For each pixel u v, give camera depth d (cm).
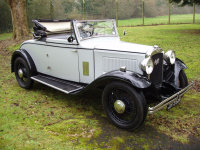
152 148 252
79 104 386
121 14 2459
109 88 292
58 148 250
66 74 394
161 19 2342
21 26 1144
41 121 319
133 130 294
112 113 306
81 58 358
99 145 258
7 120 319
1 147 249
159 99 293
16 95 429
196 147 254
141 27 1553
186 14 3250
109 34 417
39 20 437
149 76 296
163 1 3105
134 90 265
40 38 423
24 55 444
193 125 305
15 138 269
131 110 287
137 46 322
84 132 288
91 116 338
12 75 577
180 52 704
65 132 287
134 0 2578
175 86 345
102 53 330
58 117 334
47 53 415
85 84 371
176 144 260
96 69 344
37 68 451
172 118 327
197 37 948
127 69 310
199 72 529
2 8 1775
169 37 983
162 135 281
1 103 385
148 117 333
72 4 1905
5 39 1245
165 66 361
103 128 300
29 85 452
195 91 436
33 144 256
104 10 2122
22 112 350
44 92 451
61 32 451
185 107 365
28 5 1753
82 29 362
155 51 299
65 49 376
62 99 411
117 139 271
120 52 312
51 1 1803
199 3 1256
